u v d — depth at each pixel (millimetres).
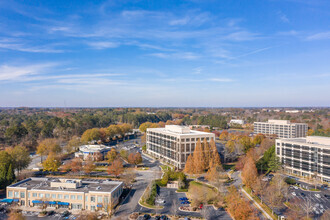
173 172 138750
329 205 105875
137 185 133625
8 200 108500
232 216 95250
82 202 105125
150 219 94062
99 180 129750
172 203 109562
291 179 137000
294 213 97625
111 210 98188
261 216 95125
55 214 99875
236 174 153875
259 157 191125
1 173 126125
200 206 104625
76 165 154250
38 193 108500
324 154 137750
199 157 148500
